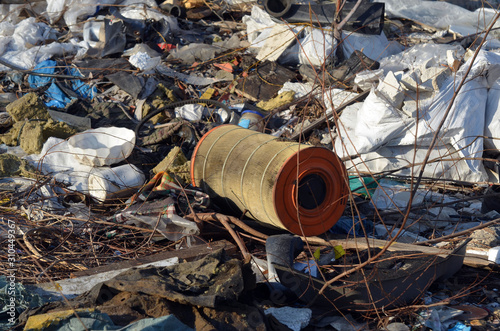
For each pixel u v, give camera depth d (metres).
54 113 8.38
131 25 11.17
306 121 8.59
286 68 10.02
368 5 10.39
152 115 8.62
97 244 5.21
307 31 10.37
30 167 6.75
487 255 4.89
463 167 6.91
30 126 7.62
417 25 12.66
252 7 12.70
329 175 5.08
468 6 13.19
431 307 4.10
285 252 4.25
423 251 4.61
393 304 4.09
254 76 9.84
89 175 6.33
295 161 4.83
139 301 3.56
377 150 7.14
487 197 6.46
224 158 5.48
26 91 9.70
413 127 6.93
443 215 6.14
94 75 9.84
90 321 3.28
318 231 5.13
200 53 10.87
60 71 10.10
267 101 9.33
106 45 10.81
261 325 3.47
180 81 10.01
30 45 11.02
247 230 5.14
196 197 5.61
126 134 7.02
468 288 4.34
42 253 4.91
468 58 7.82
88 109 8.91
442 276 4.55
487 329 3.88
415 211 6.19
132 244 5.29
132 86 9.22
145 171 7.14
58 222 5.57
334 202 4.96
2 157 6.86
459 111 6.99
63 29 12.27
